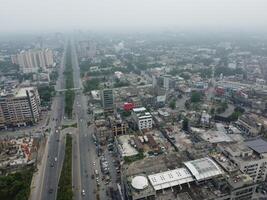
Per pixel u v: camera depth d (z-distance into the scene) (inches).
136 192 6850.4
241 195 7145.7
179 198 6830.7
